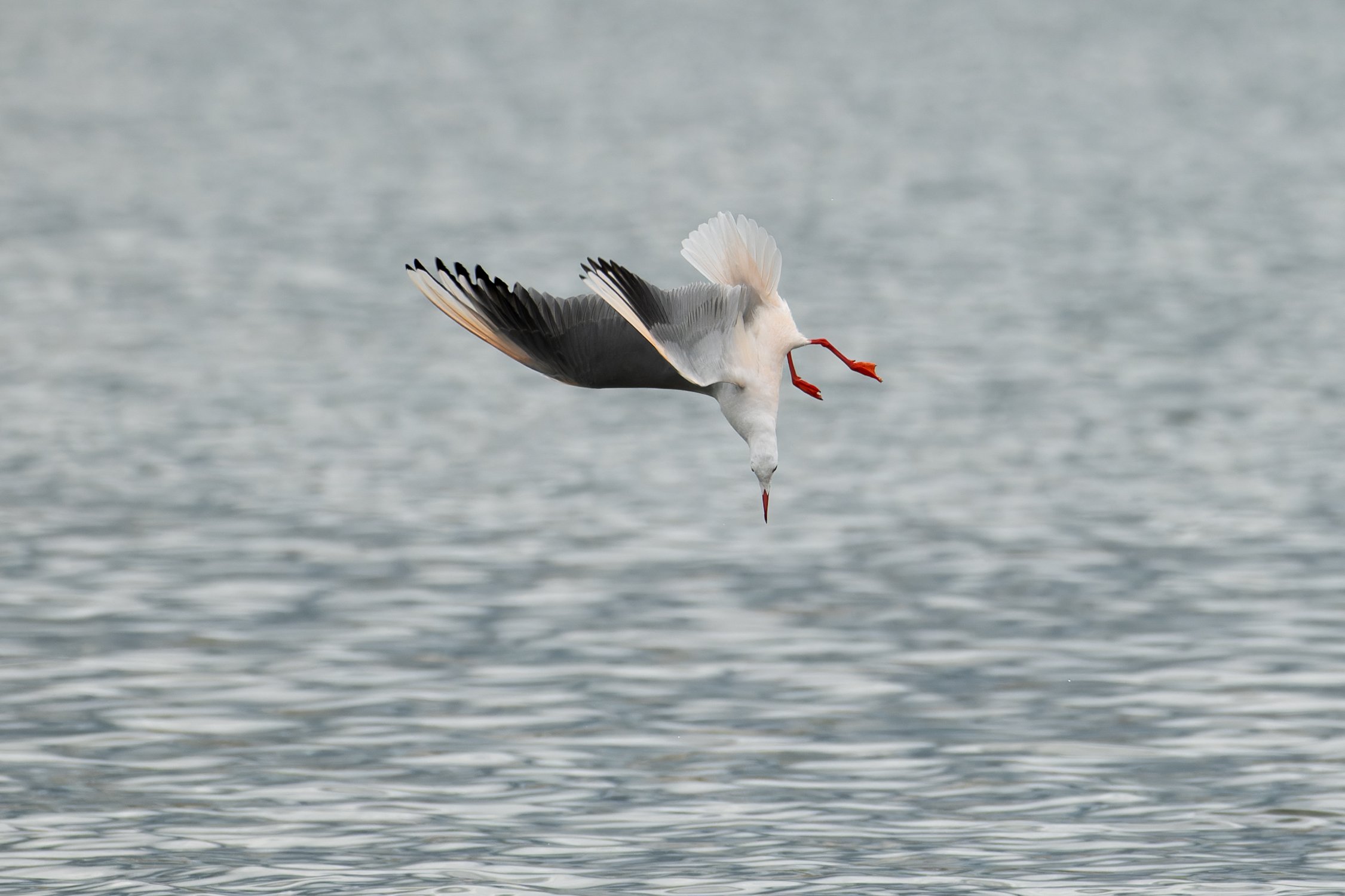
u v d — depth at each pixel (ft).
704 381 26.40
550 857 35.94
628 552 59.47
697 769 40.70
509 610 52.90
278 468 72.02
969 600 53.93
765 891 34.09
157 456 73.77
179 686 46.06
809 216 162.40
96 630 50.75
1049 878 34.73
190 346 100.01
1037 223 155.63
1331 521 62.69
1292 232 148.15
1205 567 57.16
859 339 103.60
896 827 37.35
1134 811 38.11
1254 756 41.09
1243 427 79.25
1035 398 86.58
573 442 77.30
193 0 387.55
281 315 111.55
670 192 180.55
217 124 234.17
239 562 57.93
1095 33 345.92
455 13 378.12
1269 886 34.24
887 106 255.09
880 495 67.72
